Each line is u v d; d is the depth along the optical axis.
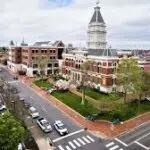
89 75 93.69
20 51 146.88
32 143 45.38
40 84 104.69
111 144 47.06
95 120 59.59
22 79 118.94
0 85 91.56
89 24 126.25
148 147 45.78
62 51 137.00
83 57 98.12
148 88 69.19
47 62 127.50
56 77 119.12
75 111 66.69
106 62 83.44
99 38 124.75
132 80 66.56
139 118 62.50
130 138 49.97
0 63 197.50
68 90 90.81
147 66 88.69
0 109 63.53
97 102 70.62
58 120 59.69
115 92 73.94
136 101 74.81
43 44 148.25
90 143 47.41
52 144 46.59
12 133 32.00
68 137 50.09
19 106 65.25
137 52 152.62
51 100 78.81
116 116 61.06
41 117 61.47
